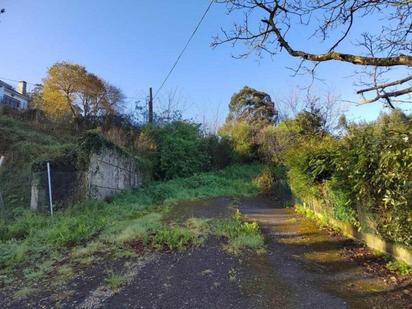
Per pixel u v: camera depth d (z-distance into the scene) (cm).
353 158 661
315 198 999
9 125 1866
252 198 1720
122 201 1329
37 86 3697
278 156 2100
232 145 2800
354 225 723
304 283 493
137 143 2206
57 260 593
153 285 475
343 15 482
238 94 4091
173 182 2064
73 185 1137
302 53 490
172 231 742
